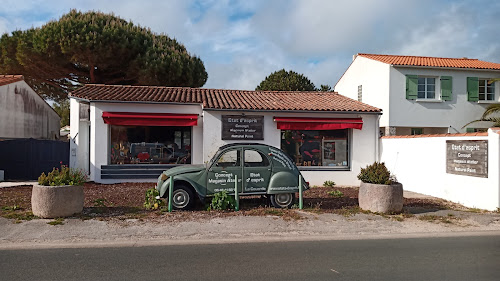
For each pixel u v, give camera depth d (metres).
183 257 5.64
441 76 19.59
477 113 19.92
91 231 7.08
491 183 9.15
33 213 7.93
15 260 5.43
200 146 13.83
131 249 6.11
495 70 19.77
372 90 20.89
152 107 13.41
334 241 6.73
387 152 13.88
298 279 4.66
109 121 12.76
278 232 7.29
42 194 7.75
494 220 8.27
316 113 13.73
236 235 7.05
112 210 8.72
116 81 22.20
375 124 14.17
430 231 7.49
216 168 8.95
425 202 10.40
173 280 4.61
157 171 13.46
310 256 5.73
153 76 20.78
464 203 10.05
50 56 19.08
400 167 13.12
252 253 5.89
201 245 6.40
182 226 7.52
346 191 12.39
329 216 8.50
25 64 19.70
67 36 18.84
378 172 9.09
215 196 8.75
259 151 9.19
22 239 6.57
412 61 20.52
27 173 14.03
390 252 5.97
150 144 13.73
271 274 4.85
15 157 14.02
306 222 7.98
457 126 19.73
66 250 6.00
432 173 11.47
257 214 8.52
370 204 8.88
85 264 5.25
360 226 7.76
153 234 6.99
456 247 6.29
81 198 8.31
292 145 13.96
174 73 21.28
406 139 12.77
